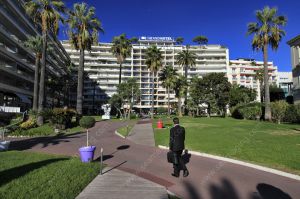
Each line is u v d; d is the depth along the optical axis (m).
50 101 87.00
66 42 128.62
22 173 8.30
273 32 36.78
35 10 29.52
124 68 130.75
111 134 23.48
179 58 72.56
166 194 6.80
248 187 7.71
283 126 26.05
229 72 135.38
